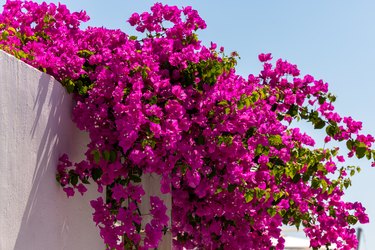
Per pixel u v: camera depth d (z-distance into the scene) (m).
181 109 4.66
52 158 4.25
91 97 4.62
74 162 4.61
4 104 3.60
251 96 5.44
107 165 4.55
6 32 4.50
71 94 4.62
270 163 5.92
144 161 4.66
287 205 6.20
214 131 5.14
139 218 4.58
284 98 6.53
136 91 4.47
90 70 4.91
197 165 4.88
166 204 5.83
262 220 6.15
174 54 5.10
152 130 4.42
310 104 6.55
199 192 5.32
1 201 3.53
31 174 3.93
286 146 6.05
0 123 3.55
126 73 4.68
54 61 4.45
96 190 4.95
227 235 6.21
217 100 5.20
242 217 6.20
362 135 6.41
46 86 4.16
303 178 6.38
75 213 4.57
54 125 4.29
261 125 5.44
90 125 4.56
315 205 7.02
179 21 5.48
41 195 4.06
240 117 5.21
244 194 5.53
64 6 5.33
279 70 6.62
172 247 6.39
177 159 4.74
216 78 5.18
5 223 3.58
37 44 4.49
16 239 3.71
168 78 5.02
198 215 6.04
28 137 3.90
